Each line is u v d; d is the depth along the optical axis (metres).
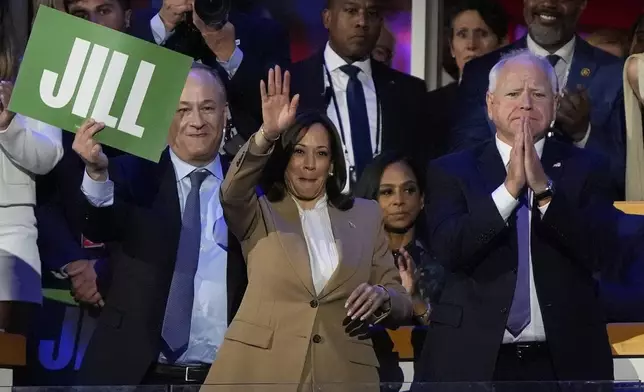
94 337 11.52
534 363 11.31
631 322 12.30
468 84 12.93
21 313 12.38
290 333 9.74
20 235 12.35
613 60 12.97
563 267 11.42
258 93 12.94
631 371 12.28
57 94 10.98
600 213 12.41
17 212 12.35
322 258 10.14
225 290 11.59
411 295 12.18
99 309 12.59
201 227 11.78
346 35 13.03
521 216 11.62
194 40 12.93
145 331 11.43
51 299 12.53
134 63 11.06
